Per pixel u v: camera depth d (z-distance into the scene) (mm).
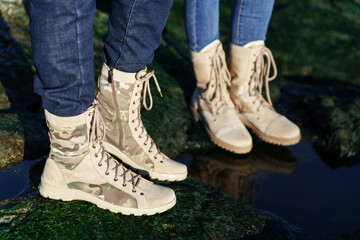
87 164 1275
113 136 1468
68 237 1184
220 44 2035
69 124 1169
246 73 2119
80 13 1005
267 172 2004
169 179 1581
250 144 2051
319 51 3420
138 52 1268
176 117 2244
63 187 1288
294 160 2137
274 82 3012
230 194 1783
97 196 1308
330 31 3625
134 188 1337
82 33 1037
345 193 1890
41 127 1794
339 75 3266
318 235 1599
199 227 1388
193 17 1903
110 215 1321
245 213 1584
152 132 2008
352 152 2244
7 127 1660
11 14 2420
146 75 1364
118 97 1368
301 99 2746
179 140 2113
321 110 2539
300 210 1730
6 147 1574
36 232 1169
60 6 957
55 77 1050
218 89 2096
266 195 1813
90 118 1221
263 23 1978
